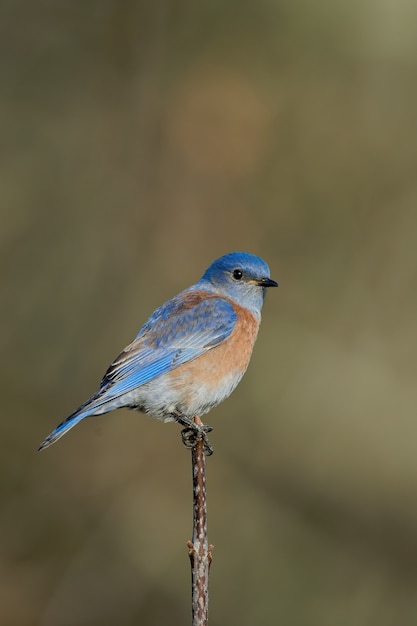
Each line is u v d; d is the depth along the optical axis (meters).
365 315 15.24
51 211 15.77
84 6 16.38
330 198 15.55
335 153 15.63
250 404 14.61
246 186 15.44
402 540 13.98
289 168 15.51
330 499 14.16
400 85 15.88
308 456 14.31
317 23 15.70
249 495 14.09
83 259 15.54
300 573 13.59
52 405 14.80
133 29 16.06
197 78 15.61
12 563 13.62
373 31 15.79
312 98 15.67
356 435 14.39
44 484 14.16
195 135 15.45
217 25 15.77
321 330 15.15
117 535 13.72
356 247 15.52
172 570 13.48
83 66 16.27
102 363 14.95
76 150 16.03
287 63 15.69
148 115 15.76
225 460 14.28
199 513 7.06
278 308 15.23
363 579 13.68
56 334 15.18
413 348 14.97
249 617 13.17
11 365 14.91
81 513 13.95
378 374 14.77
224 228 15.34
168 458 14.16
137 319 15.08
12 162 16.00
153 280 15.22
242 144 15.41
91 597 13.38
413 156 15.74
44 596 13.40
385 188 15.70
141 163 15.66
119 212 15.60
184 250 15.27
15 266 15.47
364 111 15.80
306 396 14.62
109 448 14.23
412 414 14.48
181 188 15.43
